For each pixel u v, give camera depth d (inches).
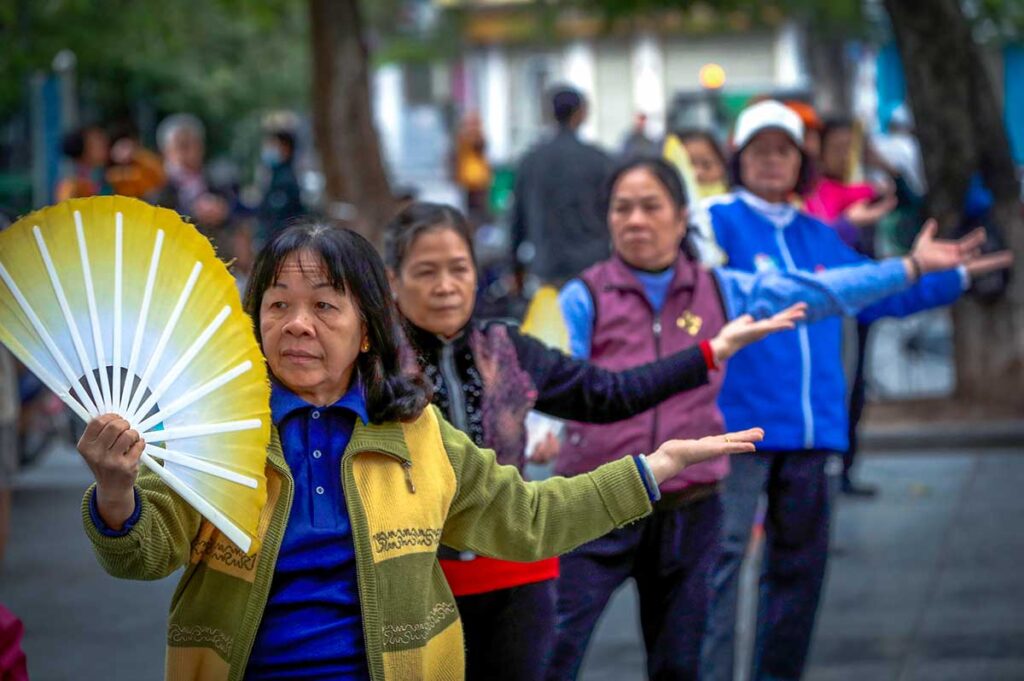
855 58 953.5
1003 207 455.2
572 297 188.5
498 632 157.4
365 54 565.9
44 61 629.9
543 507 125.8
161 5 705.0
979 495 377.4
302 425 118.0
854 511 362.3
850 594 286.5
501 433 158.4
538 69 1418.6
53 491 414.6
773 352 204.4
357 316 119.0
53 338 101.1
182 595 116.1
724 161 285.6
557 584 177.3
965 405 469.1
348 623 115.3
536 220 425.7
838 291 190.5
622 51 1363.2
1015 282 461.7
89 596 301.0
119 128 457.4
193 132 550.3
